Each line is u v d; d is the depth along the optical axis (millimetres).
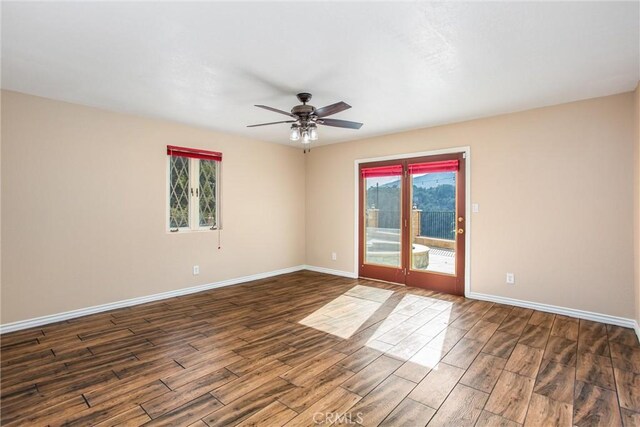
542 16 2021
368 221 5543
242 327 3410
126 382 2346
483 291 4332
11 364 2607
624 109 3387
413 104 3713
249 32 2197
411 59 2600
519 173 4012
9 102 3297
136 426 1882
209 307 4082
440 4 1895
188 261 4715
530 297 3969
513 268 4082
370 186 5492
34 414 1986
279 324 3496
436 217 4762
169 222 4594
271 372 2494
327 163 6059
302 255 6426
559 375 2434
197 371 2506
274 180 5875
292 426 1889
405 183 5043
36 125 3451
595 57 2580
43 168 3500
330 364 2617
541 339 3078
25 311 3389
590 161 3570
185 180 4762
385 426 1890
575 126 3645
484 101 3625
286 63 2668
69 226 3672
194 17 2021
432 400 2137
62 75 2924
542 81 3068
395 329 3348
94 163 3844
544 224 3859
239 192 5340
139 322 3557
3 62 2660
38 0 1839
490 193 4234
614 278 3455
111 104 3723
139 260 4219
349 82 3070
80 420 1934
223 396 2180
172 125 4512
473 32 2205
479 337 3133
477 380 2375
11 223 3320
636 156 3229
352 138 5527
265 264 5742
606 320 3490
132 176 4148
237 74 2881
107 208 3949
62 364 2611
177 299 4434
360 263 5660
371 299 4398
